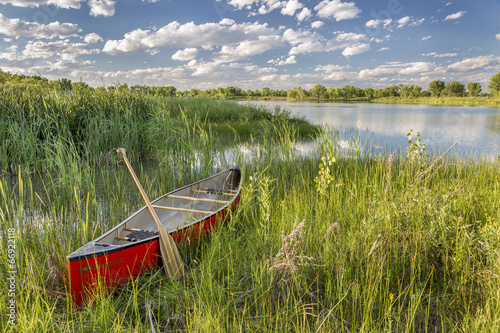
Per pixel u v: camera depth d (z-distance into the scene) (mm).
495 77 93188
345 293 3020
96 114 9820
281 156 8352
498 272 3012
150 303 3090
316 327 2766
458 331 2697
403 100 121688
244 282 3512
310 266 3594
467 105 70188
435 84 126000
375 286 3098
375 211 4199
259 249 4137
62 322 2793
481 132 17734
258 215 5230
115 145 9430
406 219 4199
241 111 21078
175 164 8211
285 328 2734
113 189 6648
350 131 17031
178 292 3344
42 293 3180
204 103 22734
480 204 4820
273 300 3160
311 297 3262
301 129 16047
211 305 2990
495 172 6688
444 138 15211
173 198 5625
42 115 8891
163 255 3670
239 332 2721
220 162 9227
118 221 5250
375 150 10422
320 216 4617
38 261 3715
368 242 3756
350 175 6949
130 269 3443
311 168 7980
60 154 7055
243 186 6039
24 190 6609
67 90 10586
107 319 2889
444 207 3875
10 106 8750
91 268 3098
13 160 7875
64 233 4402
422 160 7152
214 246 3965
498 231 3402
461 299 3074
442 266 3668
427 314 2883
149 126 10383
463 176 6727
